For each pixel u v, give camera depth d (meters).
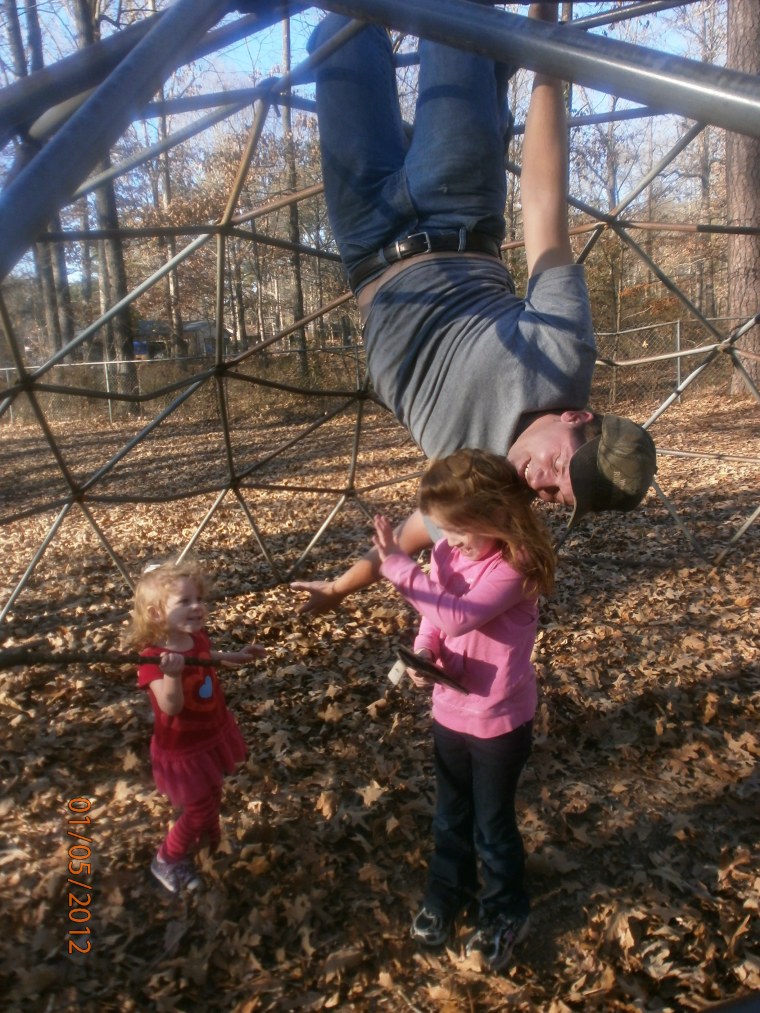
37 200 1.54
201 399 22.03
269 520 9.51
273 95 3.50
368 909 3.12
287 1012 2.68
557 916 3.08
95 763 4.14
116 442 18.38
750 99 1.30
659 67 1.41
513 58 1.64
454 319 2.90
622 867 3.33
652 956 2.84
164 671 2.96
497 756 2.68
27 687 4.94
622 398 19.03
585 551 7.70
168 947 2.94
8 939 2.96
